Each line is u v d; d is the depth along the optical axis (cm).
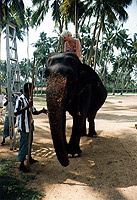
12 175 353
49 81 335
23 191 300
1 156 458
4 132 551
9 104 509
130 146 538
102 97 622
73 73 361
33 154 474
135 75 7381
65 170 387
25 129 374
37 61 4806
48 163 421
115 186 321
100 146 550
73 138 470
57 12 1802
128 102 2633
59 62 367
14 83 588
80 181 341
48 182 337
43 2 1897
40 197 287
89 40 3766
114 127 832
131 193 297
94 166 406
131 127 823
